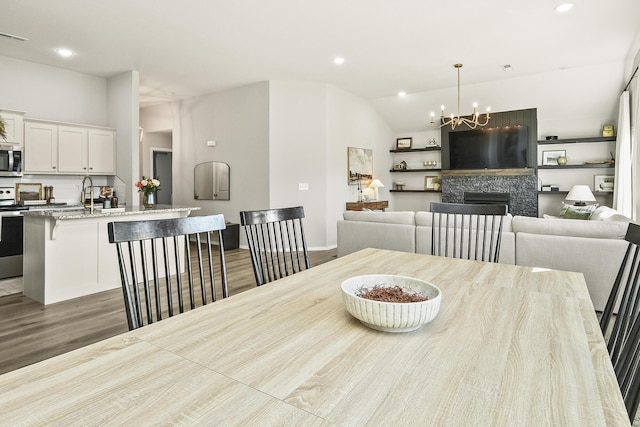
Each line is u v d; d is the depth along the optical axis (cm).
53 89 521
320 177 628
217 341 98
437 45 454
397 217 425
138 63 512
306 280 158
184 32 412
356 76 582
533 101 661
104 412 67
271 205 609
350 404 70
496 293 139
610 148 662
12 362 226
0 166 445
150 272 410
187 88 641
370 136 757
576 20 385
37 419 65
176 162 735
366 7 356
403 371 82
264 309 123
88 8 356
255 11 364
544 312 118
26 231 355
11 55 477
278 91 606
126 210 393
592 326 107
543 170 716
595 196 672
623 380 93
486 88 643
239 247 638
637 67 449
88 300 343
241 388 75
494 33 417
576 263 323
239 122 641
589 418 65
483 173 736
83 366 84
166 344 96
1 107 477
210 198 687
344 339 99
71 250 347
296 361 87
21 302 339
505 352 91
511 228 359
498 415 66
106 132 554
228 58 496
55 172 501
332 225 646
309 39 433
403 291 124
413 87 648
